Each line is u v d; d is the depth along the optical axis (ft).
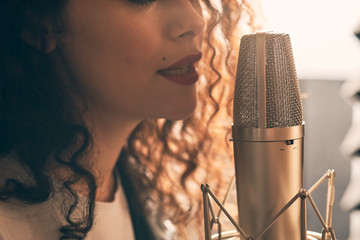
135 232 2.11
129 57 1.45
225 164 2.52
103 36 1.43
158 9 1.43
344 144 4.82
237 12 2.24
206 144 2.44
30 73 1.54
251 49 1.24
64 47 1.50
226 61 2.25
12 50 1.52
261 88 1.21
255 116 1.24
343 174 4.72
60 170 1.64
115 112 1.63
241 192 1.31
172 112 1.56
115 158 1.86
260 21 2.31
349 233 4.28
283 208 1.22
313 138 4.93
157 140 2.42
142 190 2.23
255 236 1.30
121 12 1.40
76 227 1.58
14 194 1.49
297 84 1.28
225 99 2.32
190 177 2.47
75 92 1.58
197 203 2.51
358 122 4.83
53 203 1.59
